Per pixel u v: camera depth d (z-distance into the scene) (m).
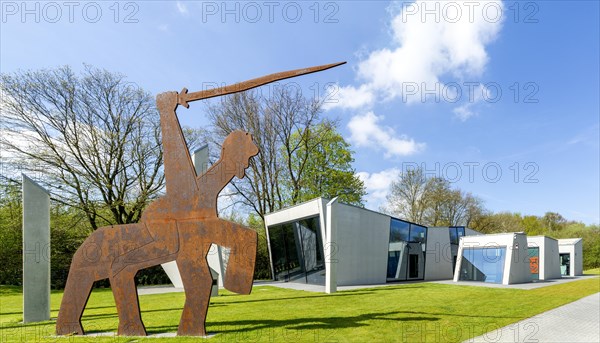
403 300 13.19
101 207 24.47
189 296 7.79
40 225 10.77
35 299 10.51
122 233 8.26
